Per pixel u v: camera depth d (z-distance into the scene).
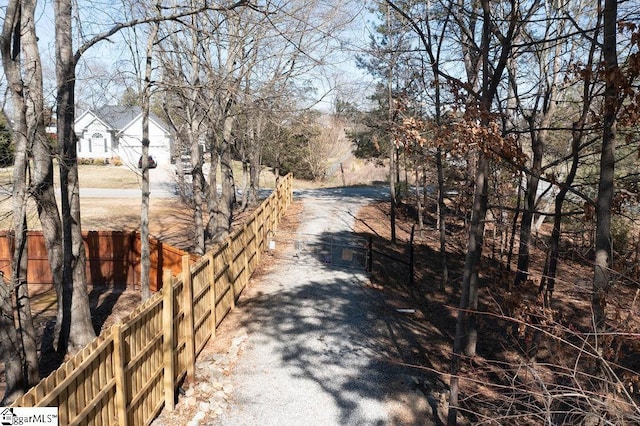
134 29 10.02
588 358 6.79
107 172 35.75
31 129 7.07
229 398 7.37
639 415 4.18
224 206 15.69
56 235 8.61
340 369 8.40
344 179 46.34
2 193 9.72
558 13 10.12
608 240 6.01
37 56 7.32
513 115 13.05
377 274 13.96
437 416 7.29
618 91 5.55
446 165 17.84
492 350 10.00
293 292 12.00
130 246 13.11
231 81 11.78
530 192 10.27
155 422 6.55
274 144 27.41
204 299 8.88
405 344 9.66
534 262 15.98
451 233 20.62
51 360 8.62
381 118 18.05
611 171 5.94
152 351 6.43
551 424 4.29
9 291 6.56
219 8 8.01
